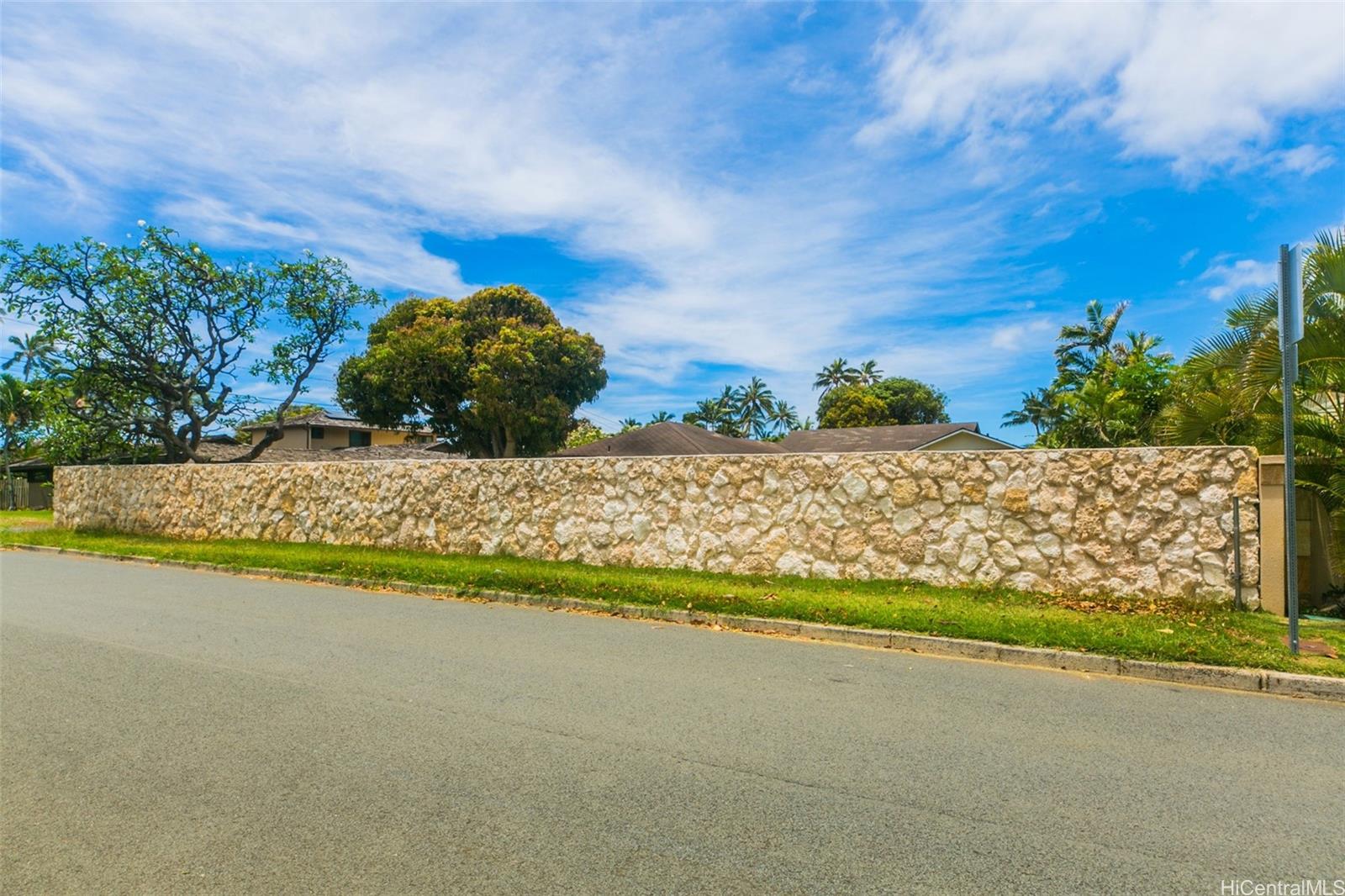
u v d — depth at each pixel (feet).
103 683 19.93
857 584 32.81
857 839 11.52
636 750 15.17
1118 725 16.81
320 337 99.14
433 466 46.73
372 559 42.65
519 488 43.27
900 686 19.89
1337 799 12.97
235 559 45.39
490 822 12.07
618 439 76.07
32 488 140.46
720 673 21.13
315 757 14.76
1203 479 28.07
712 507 37.27
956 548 32.01
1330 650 21.29
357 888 10.20
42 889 10.27
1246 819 12.24
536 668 21.63
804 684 20.03
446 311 152.35
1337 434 28.78
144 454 100.99
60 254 83.56
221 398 99.19
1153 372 67.67
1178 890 10.14
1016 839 11.53
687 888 10.14
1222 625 24.31
